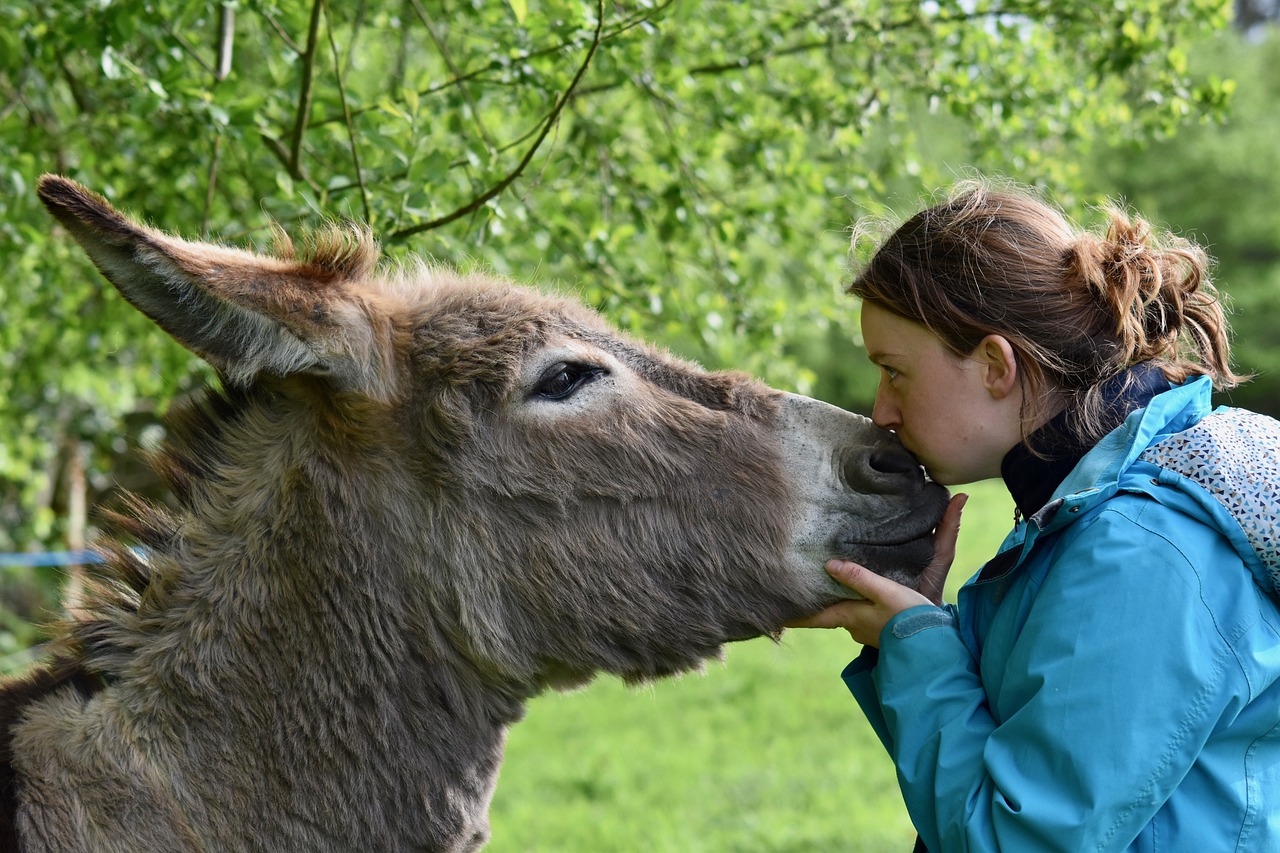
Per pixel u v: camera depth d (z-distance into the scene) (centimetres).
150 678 240
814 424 261
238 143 419
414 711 250
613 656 258
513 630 255
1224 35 2783
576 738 852
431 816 250
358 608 247
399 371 254
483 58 426
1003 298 229
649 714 913
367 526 250
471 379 253
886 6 486
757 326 526
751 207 509
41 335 646
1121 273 230
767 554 253
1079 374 229
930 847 219
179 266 219
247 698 241
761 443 259
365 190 357
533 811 678
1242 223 2630
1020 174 541
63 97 550
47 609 280
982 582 227
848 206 555
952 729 217
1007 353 227
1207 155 2630
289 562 247
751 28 486
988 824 201
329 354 242
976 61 489
